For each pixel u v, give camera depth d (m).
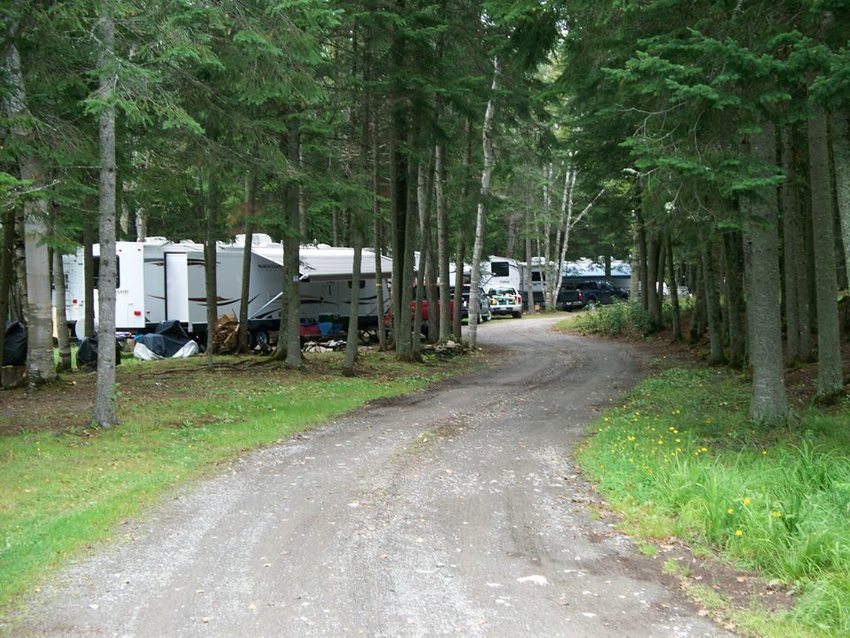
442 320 26.12
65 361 17.62
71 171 11.75
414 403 14.77
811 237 20.48
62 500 7.30
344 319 28.27
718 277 21.78
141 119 10.18
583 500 7.67
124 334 23.64
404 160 20.97
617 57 10.36
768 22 8.55
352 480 8.40
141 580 5.32
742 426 10.98
